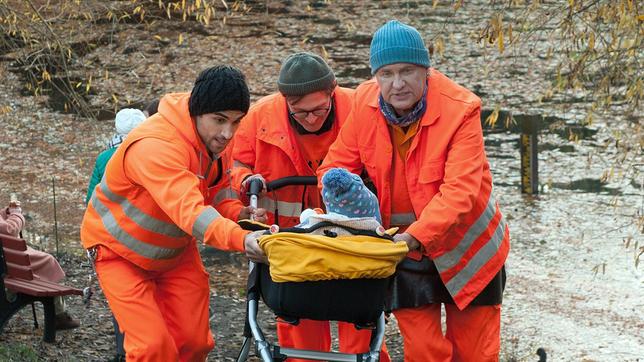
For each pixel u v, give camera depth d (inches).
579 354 318.7
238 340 283.6
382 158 190.7
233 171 215.2
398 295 191.9
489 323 197.6
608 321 346.6
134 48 750.5
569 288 378.3
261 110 214.2
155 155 176.4
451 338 201.2
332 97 210.4
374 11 871.7
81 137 585.0
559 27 309.7
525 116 488.1
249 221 172.1
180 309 193.0
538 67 673.6
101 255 189.2
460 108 185.8
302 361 210.7
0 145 563.5
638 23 288.0
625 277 388.5
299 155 212.4
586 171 518.0
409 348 195.0
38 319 280.8
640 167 493.7
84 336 269.7
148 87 685.9
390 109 187.2
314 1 909.8
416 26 778.2
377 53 182.4
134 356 182.5
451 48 733.3
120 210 186.2
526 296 370.3
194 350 195.0
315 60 199.6
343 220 163.6
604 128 568.4
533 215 464.4
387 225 195.8
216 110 176.7
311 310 164.1
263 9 883.4
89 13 367.9
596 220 454.9
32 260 264.7
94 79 684.7
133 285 186.2
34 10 316.2
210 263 379.9
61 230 423.8
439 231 180.5
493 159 545.6
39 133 587.2
